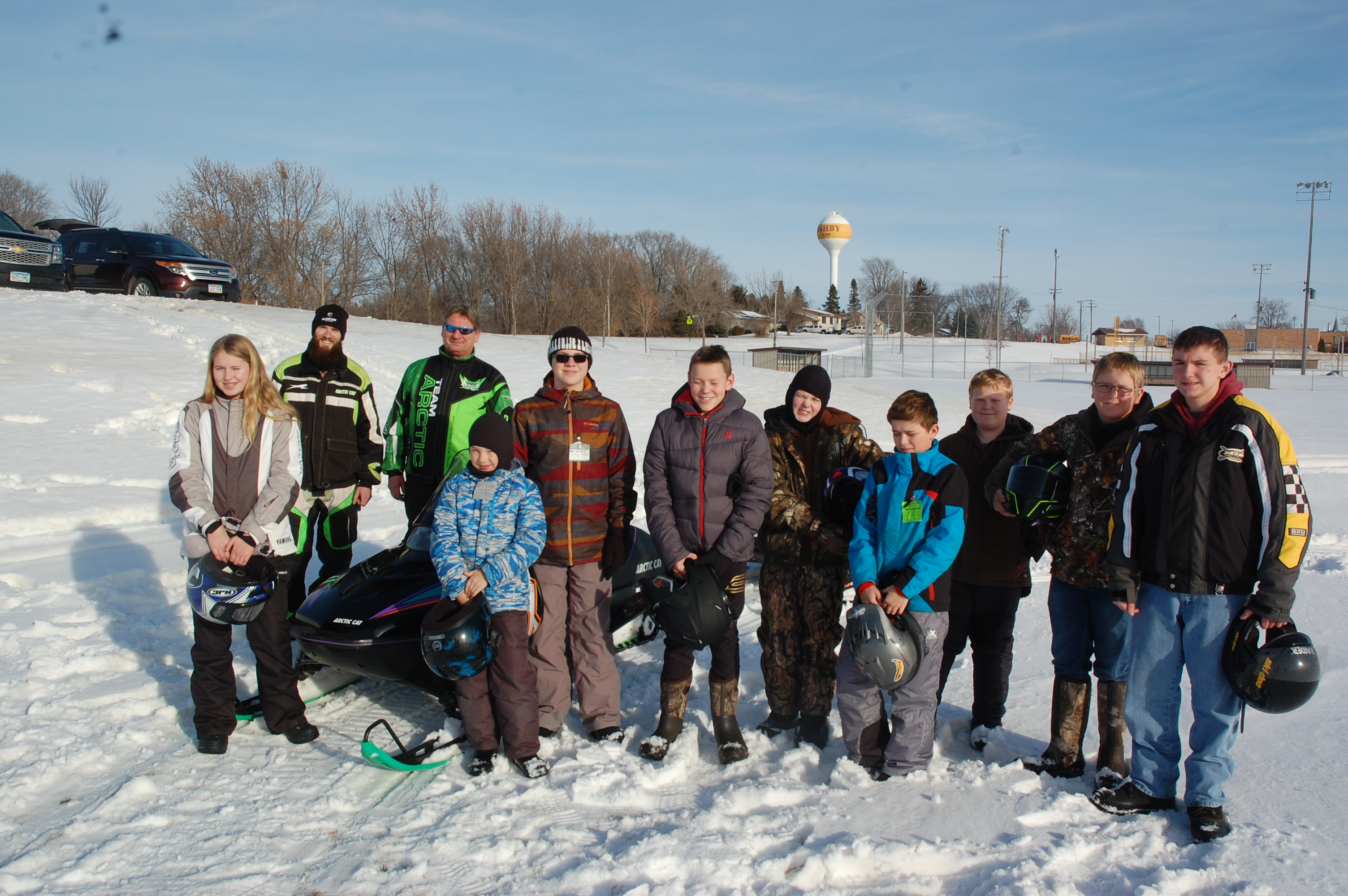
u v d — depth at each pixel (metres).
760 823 3.30
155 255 23.28
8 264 19.78
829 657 4.06
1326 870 2.95
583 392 4.16
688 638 3.70
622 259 80.00
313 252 61.78
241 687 4.58
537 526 3.88
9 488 8.12
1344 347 104.50
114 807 3.37
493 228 71.44
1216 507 3.15
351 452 5.18
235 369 3.84
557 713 4.14
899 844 3.07
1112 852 3.10
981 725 4.11
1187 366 3.16
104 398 11.75
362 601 4.33
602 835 3.24
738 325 99.19
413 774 3.77
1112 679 3.64
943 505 3.62
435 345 21.75
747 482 3.92
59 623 5.22
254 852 3.12
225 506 3.84
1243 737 4.03
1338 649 5.18
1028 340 134.00
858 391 22.59
